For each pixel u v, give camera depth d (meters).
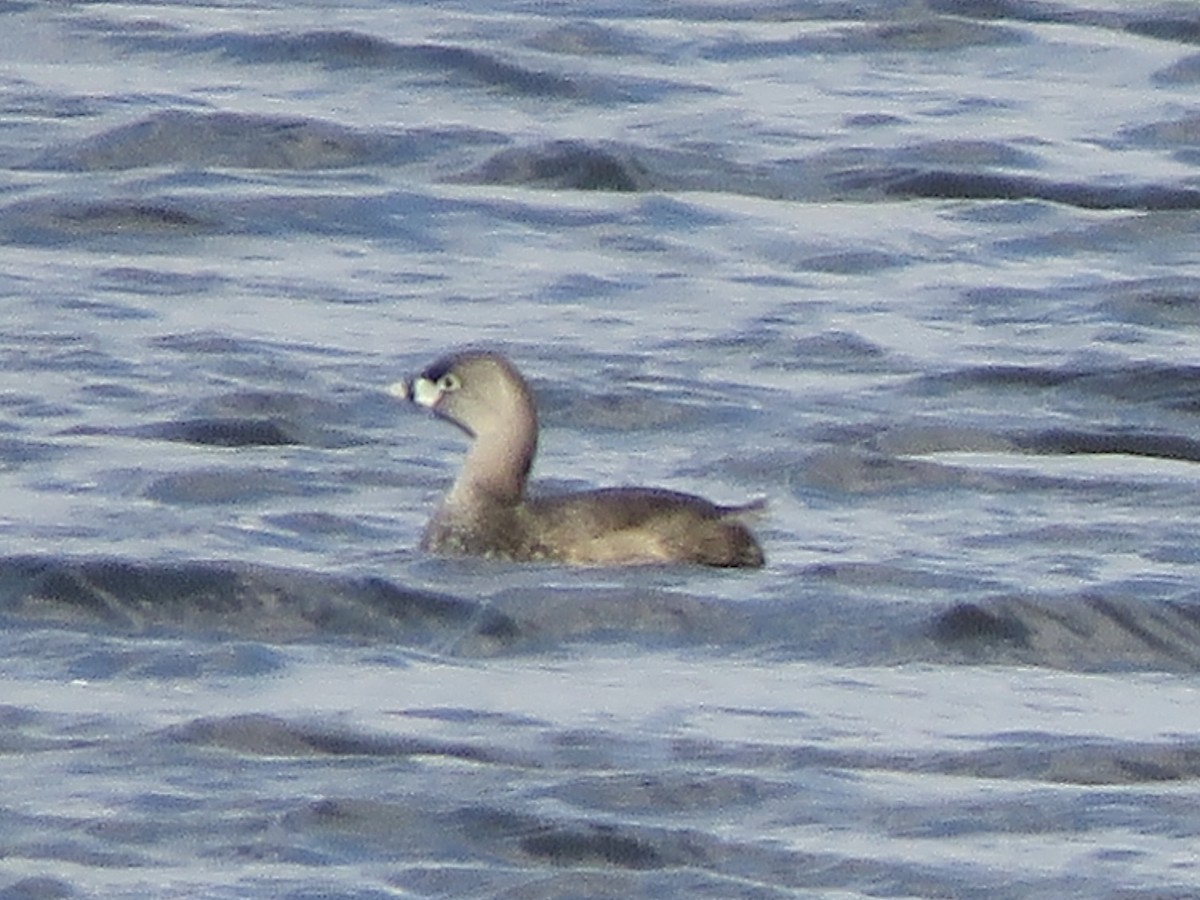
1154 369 21.11
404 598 16.61
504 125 27.30
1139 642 16.58
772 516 18.44
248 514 18.19
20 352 21.33
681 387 20.94
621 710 15.48
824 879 13.66
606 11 30.72
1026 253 24.61
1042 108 28.47
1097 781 14.77
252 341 21.75
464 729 15.18
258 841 13.88
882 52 30.02
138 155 26.16
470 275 23.84
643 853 13.86
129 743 14.88
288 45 28.98
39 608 16.61
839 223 25.19
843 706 15.64
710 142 26.91
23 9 30.05
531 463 17.33
